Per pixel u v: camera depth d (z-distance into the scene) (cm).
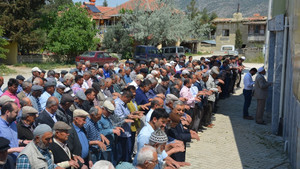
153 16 3775
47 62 3453
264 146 827
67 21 3328
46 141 356
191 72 999
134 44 4169
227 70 1424
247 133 945
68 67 3181
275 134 930
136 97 737
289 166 688
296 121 638
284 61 890
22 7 3250
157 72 998
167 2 3912
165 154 392
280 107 913
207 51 6284
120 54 3919
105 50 4125
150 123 429
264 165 692
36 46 3431
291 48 760
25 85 664
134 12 3894
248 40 5147
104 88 818
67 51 3316
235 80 1608
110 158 555
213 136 909
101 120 530
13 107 421
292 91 710
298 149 602
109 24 4859
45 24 3547
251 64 3575
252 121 1095
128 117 589
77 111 460
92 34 3381
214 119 1116
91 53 2892
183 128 505
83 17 3362
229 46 3691
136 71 1158
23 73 2706
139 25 3738
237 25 5372
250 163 700
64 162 398
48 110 484
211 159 720
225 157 738
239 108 1305
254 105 1386
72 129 442
